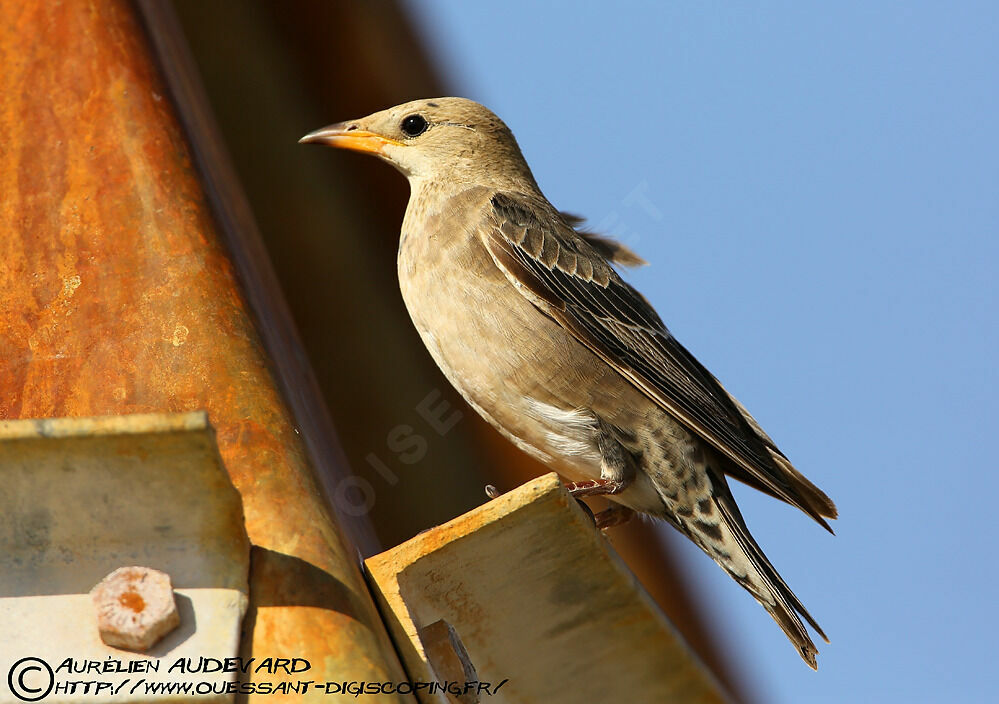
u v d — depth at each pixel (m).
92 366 6.68
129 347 6.73
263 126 10.38
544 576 6.48
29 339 6.89
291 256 10.09
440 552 6.05
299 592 5.36
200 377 6.51
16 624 5.03
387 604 5.92
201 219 7.47
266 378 6.65
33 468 4.86
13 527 5.07
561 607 6.67
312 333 9.80
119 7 8.53
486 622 6.67
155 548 5.20
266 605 5.28
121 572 5.06
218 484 4.98
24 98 8.10
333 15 10.33
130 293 7.00
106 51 8.20
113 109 7.92
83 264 7.19
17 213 7.50
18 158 7.80
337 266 10.47
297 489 5.95
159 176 7.59
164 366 6.60
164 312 6.86
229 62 10.23
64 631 5.02
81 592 5.11
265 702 5.00
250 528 5.62
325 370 9.68
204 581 5.17
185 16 10.14
